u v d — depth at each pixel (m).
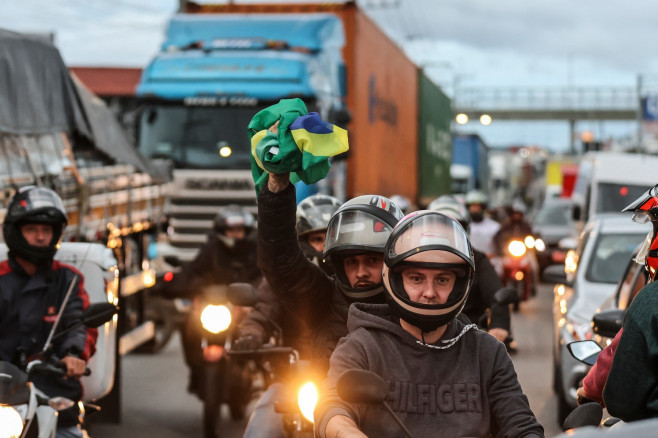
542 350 17.78
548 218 37.28
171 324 17.05
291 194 5.68
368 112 23.98
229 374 11.41
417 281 4.56
